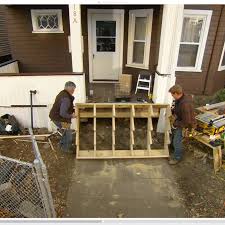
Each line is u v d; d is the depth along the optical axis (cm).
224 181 402
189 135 475
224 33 700
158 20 644
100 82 796
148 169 435
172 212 338
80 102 538
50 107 535
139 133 559
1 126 529
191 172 426
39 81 515
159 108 525
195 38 718
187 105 390
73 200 358
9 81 511
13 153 471
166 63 508
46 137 525
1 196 329
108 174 420
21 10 709
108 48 759
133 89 748
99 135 548
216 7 671
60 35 746
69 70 800
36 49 765
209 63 744
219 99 664
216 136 450
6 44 1129
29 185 338
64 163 448
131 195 370
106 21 724
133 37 719
